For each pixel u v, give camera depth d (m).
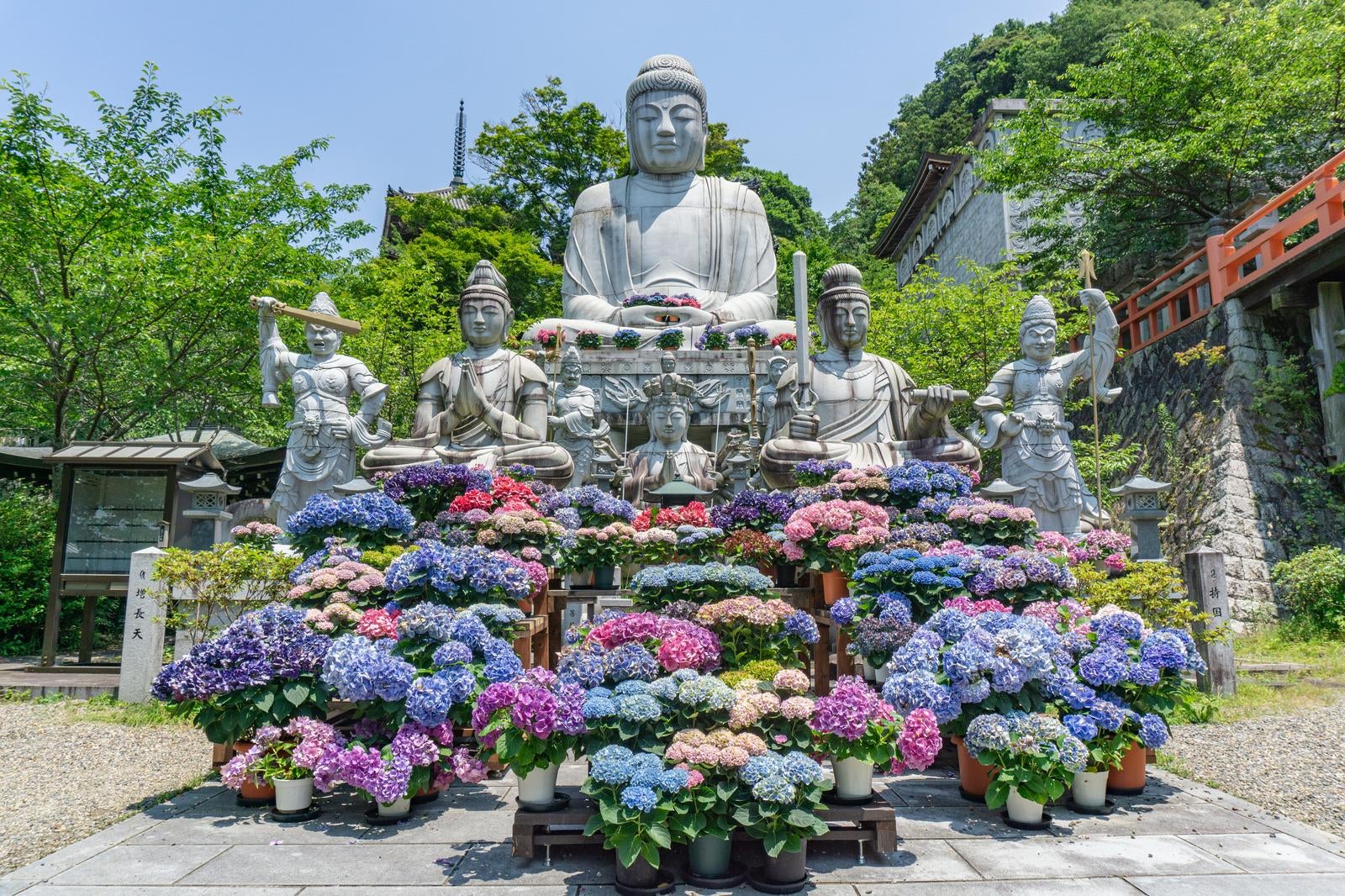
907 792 5.37
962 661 4.73
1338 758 6.66
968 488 7.49
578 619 7.53
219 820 4.91
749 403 13.89
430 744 4.81
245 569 7.79
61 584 10.41
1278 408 14.71
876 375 10.72
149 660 8.66
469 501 7.11
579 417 11.55
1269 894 3.88
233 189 17.11
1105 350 10.58
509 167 33.81
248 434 18.95
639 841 3.79
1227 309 15.41
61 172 14.35
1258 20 17.80
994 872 4.14
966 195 30.59
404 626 5.11
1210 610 9.11
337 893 3.89
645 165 17.61
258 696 5.03
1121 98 19.25
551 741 4.27
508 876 4.09
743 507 7.32
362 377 10.55
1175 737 7.43
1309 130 17.23
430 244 29.61
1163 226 20.16
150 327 15.67
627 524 7.81
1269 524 13.91
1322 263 13.27
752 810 3.88
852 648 5.82
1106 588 7.72
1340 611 12.29
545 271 30.34
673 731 4.21
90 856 4.36
